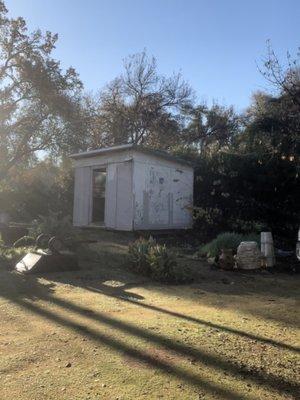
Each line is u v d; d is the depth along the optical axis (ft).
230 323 20.44
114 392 13.25
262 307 23.62
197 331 19.01
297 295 26.71
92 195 58.80
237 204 58.85
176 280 29.63
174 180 57.47
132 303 23.50
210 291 27.27
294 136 49.70
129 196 52.85
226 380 14.26
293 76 46.29
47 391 13.24
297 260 37.91
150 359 15.71
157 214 55.11
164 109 136.26
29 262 30.53
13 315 20.66
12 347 16.62
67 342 17.20
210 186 61.26
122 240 47.42
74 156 60.18
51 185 76.59
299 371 15.12
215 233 54.70
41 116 99.81
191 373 14.67
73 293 25.20
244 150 63.57
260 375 14.73
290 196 57.21
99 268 32.45
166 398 12.98
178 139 134.62
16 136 99.86
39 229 39.91
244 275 32.50
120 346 16.87
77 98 105.09
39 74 96.27
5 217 59.47
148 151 53.78
